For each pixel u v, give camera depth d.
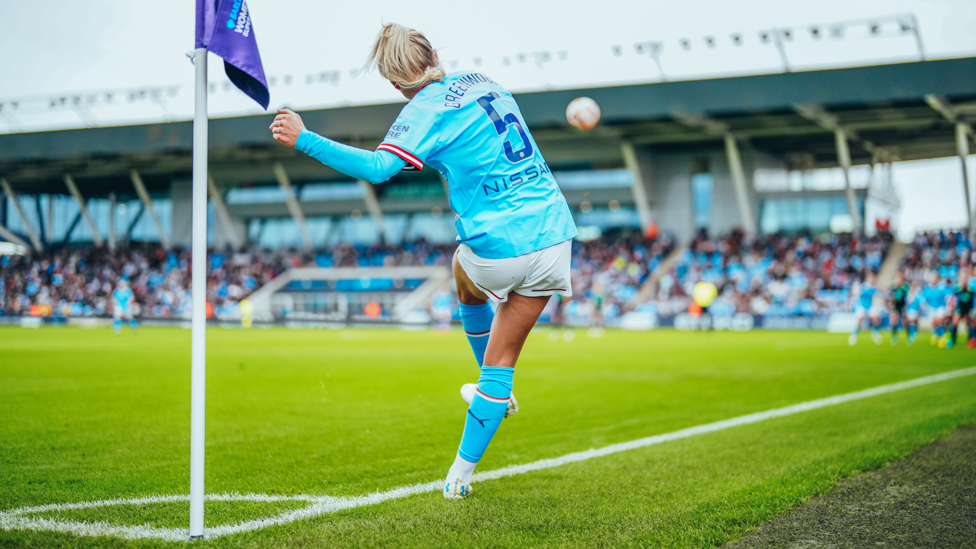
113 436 4.98
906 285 17.44
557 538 2.71
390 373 9.70
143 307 37.31
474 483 3.64
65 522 2.91
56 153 35.06
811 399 6.91
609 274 34.84
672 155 37.12
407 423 5.59
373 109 30.34
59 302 38.00
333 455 4.38
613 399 7.11
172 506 3.17
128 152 34.25
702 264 33.88
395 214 42.16
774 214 36.62
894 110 28.42
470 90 2.90
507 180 2.89
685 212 37.03
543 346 16.80
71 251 44.09
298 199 42.22
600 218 38.66
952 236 30.42
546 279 2.96
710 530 2.81
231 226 43.56
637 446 4.65
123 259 42.16
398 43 2.92
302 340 19.22
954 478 3.67
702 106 27.12
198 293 2.64
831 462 4.02
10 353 13.23
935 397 6.81
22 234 45.75
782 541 2.72
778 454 4.29
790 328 28.48
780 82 26.12
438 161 2.92
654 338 21.20
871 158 37.91
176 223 44.69
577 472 3.90
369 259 40.56
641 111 27.88
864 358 12.34
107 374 9.32
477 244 2.91
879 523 2.94
